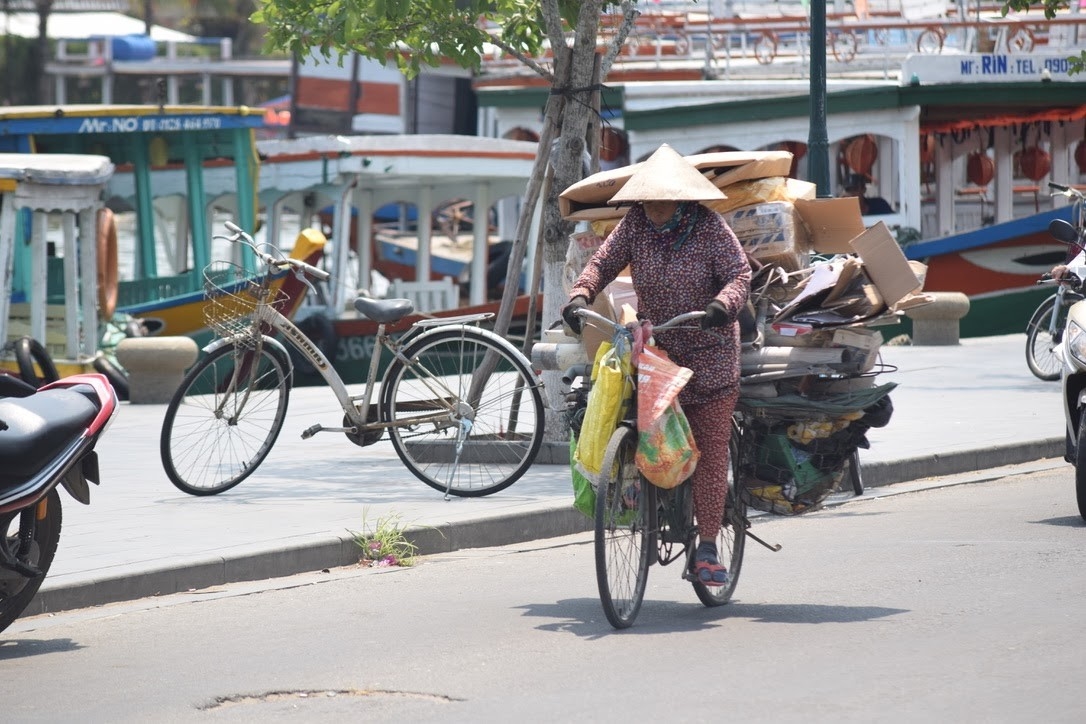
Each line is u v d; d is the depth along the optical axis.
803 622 10.04
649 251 10.05
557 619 10.28
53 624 10.41
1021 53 34.75
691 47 42.03
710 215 10.05
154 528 12.91
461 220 58.09
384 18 17.50
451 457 15.16
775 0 44.16
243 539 12.34
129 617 10.60
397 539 12.52
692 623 10.12
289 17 18.03
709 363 9.95
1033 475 16.81
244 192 34.44
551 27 16.58
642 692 8.33
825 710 7.88
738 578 11.41
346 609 10.74
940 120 37.94
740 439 10.72
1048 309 24.84
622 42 16.89
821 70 21.84
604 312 10.30
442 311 32.59
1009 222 33.97
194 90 102.50
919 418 20.05
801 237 11.79
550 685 8.53
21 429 9.23
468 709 8.08
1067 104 35.59
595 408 9.65
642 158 36.03
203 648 9.66
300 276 14.96
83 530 12.85
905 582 11.20
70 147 35.00
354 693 8.49
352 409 14.77
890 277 10.54
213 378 14.88
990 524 13.64
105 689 8.74
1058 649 9.06
